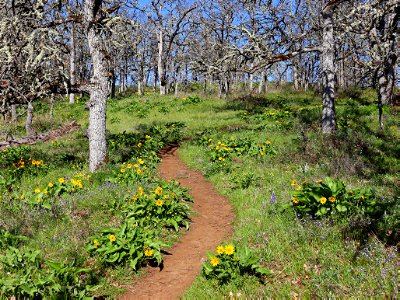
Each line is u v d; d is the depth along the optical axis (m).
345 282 4.84
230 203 9.52
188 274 6.09
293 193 7.59
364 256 5.39
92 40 12.03
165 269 6.30
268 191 9.38
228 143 15.02
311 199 7.23
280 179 10.22
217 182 11.28
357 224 6.38
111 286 5.66
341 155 11.70
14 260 5.58
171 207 8.09
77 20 11.98
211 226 8.20
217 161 13.11
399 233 5.99
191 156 14.88
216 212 9.06
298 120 19.14
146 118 26.28
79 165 13.01
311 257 5.66
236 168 12.12
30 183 10.81
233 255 5.66
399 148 12.45
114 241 6.45
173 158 15.32
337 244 5.92
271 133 16.84
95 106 12.14
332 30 14.53
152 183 10.52
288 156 12.54
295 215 7.14
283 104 29.53
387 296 4.46
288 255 5.84
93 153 12.18
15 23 9.58
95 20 11.79
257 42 13.75
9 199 8.83
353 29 11.93
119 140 16.72
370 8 10.80
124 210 8.01
